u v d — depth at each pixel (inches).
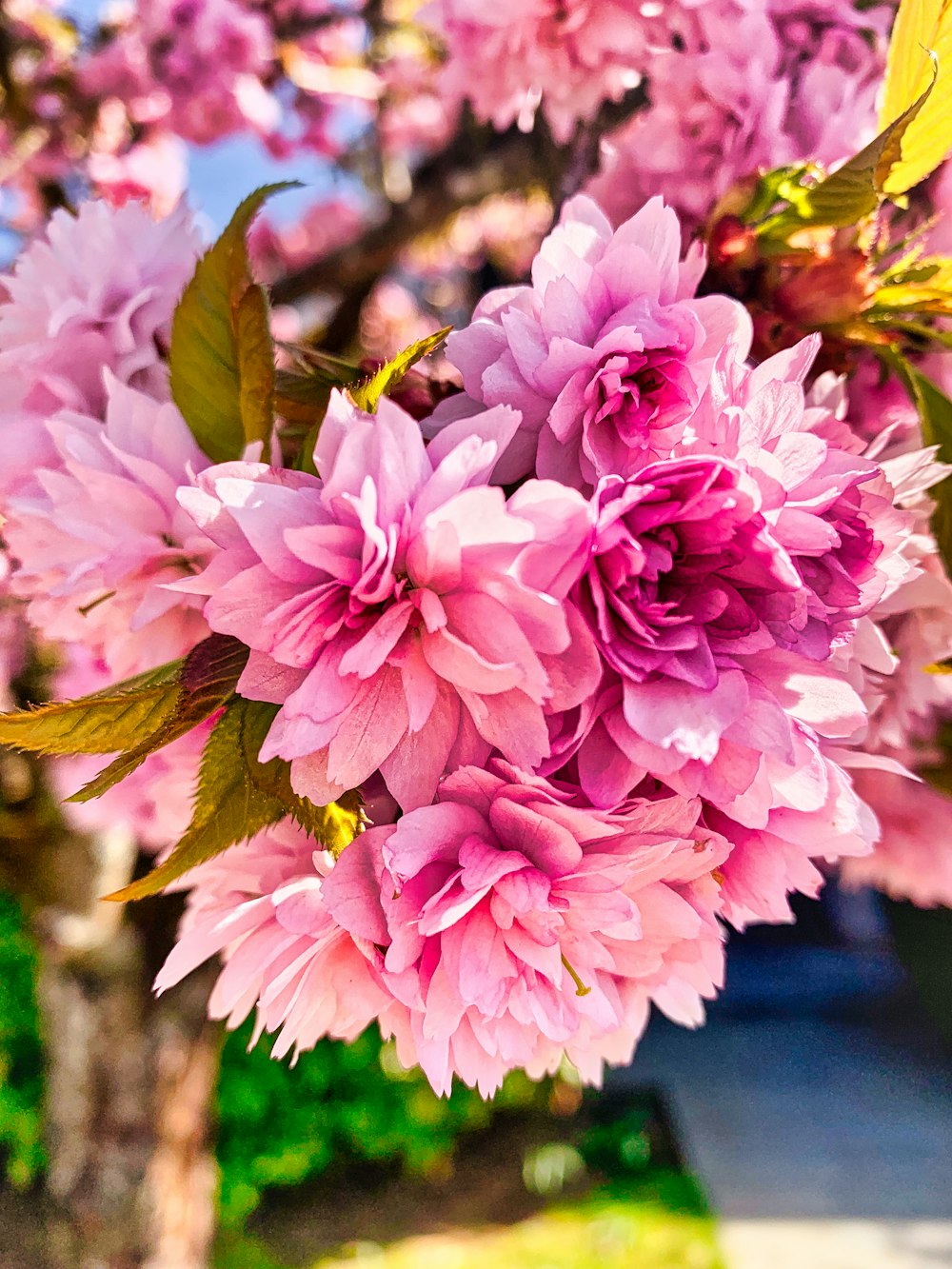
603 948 3.9
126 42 17.3
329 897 3.7
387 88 18.6
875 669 4.8
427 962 3.9
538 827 3.8
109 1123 15.6
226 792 3.8
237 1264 24.2
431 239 17.7
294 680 3.7
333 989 4.3
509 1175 28.9
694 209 6.2
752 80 6.0
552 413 4.0
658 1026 42.7
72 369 5.7
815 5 6.6
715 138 6.2
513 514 3.5
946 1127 32.3
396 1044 4.3
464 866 3.7
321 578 3.6
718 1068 38.0
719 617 3.8
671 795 4.0
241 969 4.2
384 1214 27.1
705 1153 30.2
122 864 15.1
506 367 4.1
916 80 4.9
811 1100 34.8
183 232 6.1
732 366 4.0
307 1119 26.6
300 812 3.7
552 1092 31.4
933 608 5.8
